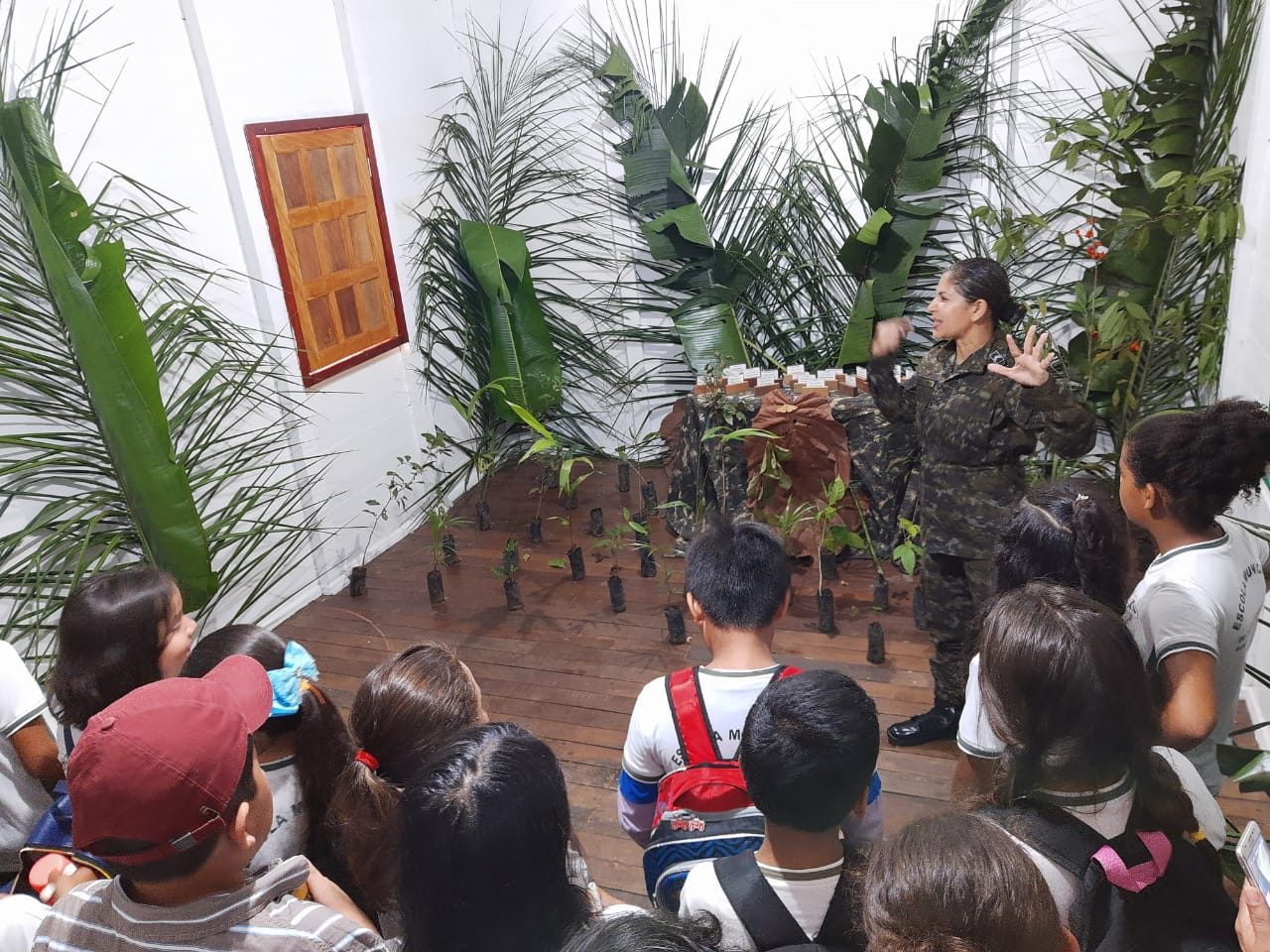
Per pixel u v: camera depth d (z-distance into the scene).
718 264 5.34
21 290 3.28
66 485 3.48
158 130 3.78
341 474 4.82
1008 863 0.86
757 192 5.27
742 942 1.12
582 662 3.79
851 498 4.36
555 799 1.08
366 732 1.38
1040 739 1.13
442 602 4.41
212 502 4.10
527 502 5.54
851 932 1.08
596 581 4.49
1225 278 3.63
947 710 3.07
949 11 4.65
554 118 5.53
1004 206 4.67
